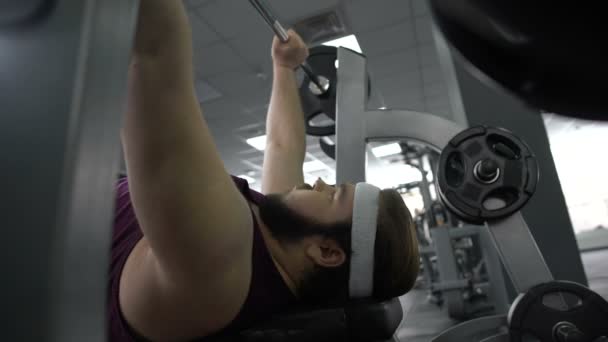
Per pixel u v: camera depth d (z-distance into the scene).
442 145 1.19
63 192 0.18
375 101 5.36
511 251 1.00
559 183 1.60
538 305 0.91
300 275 0.65
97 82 0.20
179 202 0.36
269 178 0.98
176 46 0.34
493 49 0.26
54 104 0.19
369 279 0.65
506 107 1.67
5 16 0.21
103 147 0.20
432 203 3.97
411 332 2.93
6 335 0.17
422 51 4.08
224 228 0.42
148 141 0.34
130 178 0.36
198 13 3.18
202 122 0.38
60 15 0.20
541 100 0.28
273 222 0.66
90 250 0.19
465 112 1.68
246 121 5.43
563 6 0.23
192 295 0.44
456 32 0.26
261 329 0.58
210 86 4.39
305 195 0.68
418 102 5.50
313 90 1.47
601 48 0.24
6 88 0.20
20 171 0.19
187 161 0.36
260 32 3.47
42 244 0.17
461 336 1.02
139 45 0.33
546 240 1.57
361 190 0.69
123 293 0.49
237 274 0.48
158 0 0.32
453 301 3.08
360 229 0.65
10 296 0.17
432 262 4.81
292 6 3.20
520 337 0.91
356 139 1.28
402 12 3.40
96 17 0.21
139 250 0.50
